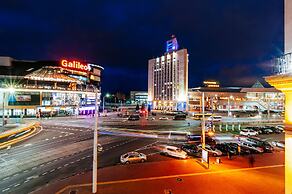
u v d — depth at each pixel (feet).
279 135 167.94
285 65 25.53
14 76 278.26
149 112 390.21
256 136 162.81
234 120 274.77
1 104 262.26
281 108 431.02
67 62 328.29
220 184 70.33
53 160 97.25
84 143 133.59
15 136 154.61
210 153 105.60
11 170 83.92
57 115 307.37
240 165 90.07
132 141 142.00
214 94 428.97
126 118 296.92
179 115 286.05
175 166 88.58
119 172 81.10
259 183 71.10
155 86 460.55
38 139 144.87
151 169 84.64
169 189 65.98
